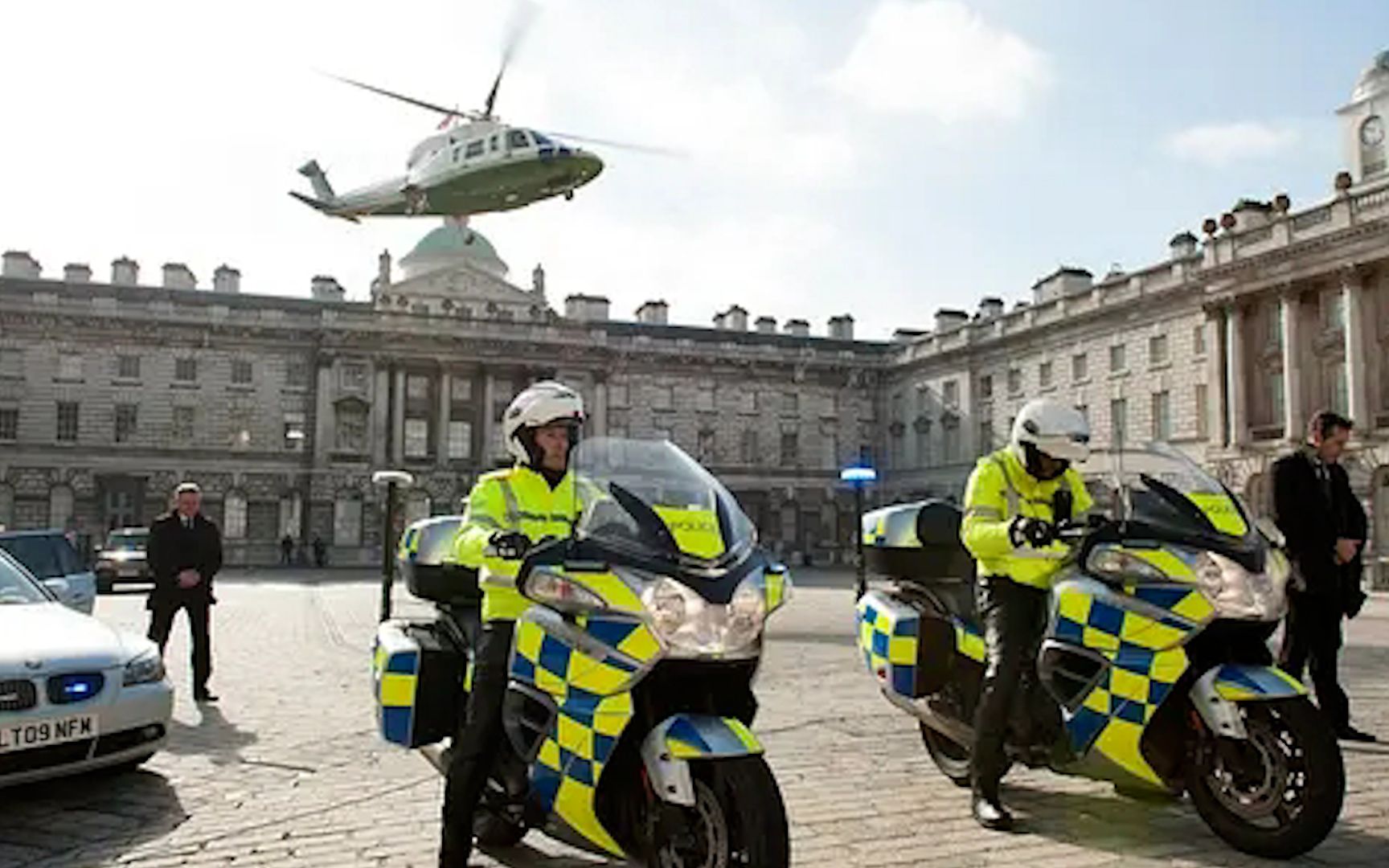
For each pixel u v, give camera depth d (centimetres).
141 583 3678
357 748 805
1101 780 545
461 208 4631
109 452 6178
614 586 402
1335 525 788
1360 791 629
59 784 686
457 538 477
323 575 4997
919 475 7269
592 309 7588
